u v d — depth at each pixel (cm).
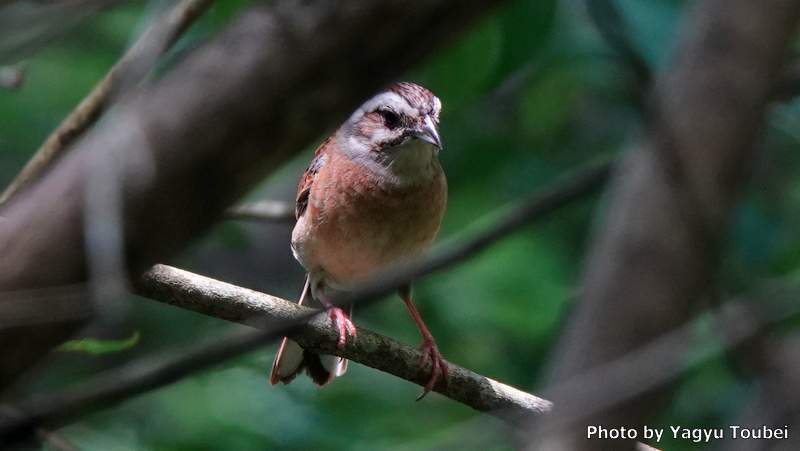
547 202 560
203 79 405
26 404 532
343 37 404
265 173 417
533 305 1508
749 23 554
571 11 1338
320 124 412
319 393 1472
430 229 1197
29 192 419
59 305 410
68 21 566
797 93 809
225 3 980
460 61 1098
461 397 1023
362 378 1516
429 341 1071
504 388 1022
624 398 531
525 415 1000
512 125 1656
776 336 841
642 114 555
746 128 547
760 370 579
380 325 1557
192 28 1043
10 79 902
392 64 412
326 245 1180
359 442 1398
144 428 1402
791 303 581
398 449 1309
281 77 404
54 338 425
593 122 1678
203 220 419
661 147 541
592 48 1359
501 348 1529
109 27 1579
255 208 1209
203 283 929
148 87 426
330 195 1160
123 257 412
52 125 1582
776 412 839
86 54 1603
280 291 1778
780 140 1573
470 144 1650
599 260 550
